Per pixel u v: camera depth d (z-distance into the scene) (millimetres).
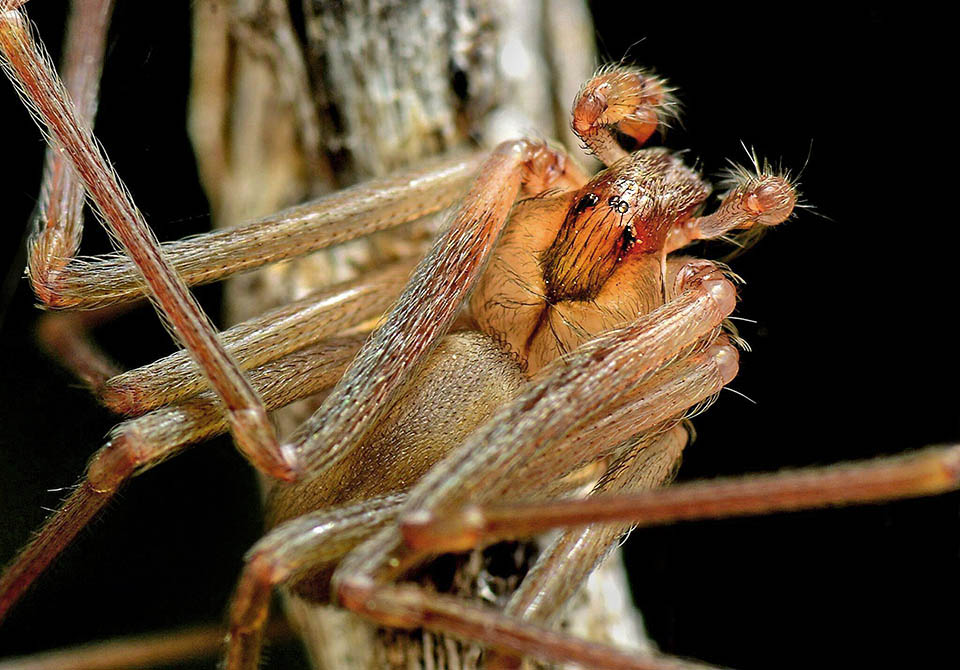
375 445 54
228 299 60
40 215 54
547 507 50
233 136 60
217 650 56
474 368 55
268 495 55
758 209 55
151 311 57
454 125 61
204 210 58
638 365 53
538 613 53
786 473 50
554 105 61
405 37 61
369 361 53
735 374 56
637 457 55
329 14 60
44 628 58
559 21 62
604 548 53
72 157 53
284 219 56
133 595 59
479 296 56
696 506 50
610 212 55
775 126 63
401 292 54
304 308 56
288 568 52
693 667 50
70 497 53
